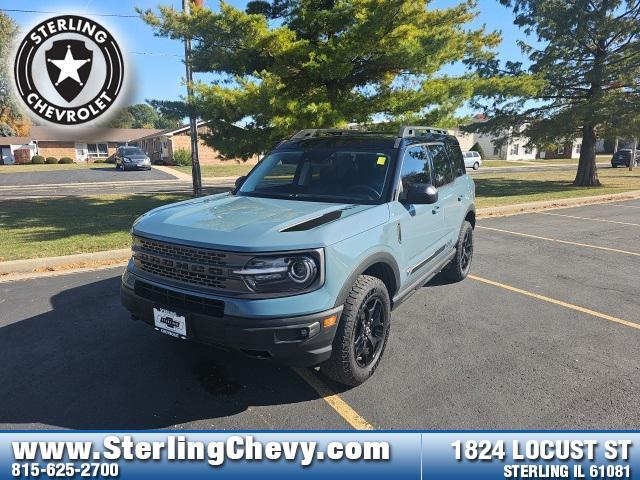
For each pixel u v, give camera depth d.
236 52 10.97
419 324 4.85
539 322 4.93
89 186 22.42
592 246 8.84
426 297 5.72
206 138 12.03
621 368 3.91
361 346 3.54
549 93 20.92
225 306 2.99
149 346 4.21
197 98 10.25
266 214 3.57
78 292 5.66
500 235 9.90
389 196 4.05
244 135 11.60
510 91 14.75
